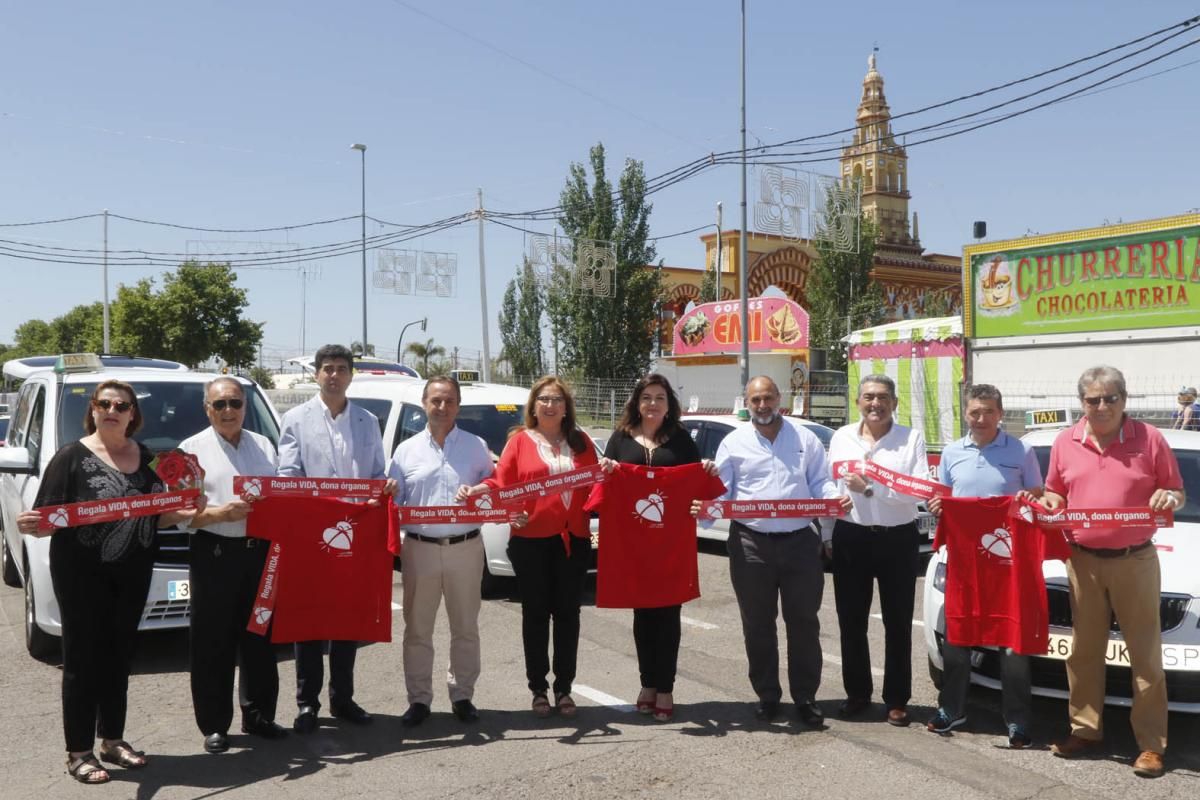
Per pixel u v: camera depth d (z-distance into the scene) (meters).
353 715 5.50
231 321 35.03
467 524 5.39
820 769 4.81
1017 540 5.05
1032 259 14.81
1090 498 4.98
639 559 5.52
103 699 4.82
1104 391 4.88
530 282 43.84
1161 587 5.23
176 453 4.74
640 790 4.54
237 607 5.06
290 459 5.39
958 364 16.08
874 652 7.14
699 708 5.82
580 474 5.46
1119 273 13.72
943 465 5.46
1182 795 4.51
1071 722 5.06
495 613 8.29
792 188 20.17
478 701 5.96
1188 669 4.99
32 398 8.28
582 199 34.91
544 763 4.89
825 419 22.03
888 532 5.47
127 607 4.77
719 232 35.72
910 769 4.81
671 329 39.81
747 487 5.65
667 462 5.60
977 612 5.20
